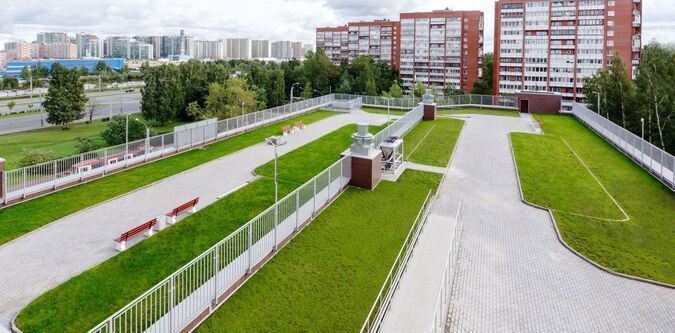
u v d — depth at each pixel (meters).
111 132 40.41
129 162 24.48
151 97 59.31
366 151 21.11
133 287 12.69
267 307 11.74
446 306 11.48
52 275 13.20
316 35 131.62
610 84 53.03
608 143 31.55
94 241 15.52
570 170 24.84
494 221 18.06
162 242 15.56
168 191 20.94
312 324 11.12
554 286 13.23
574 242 16.19
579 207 19.45
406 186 21.81
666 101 45.06
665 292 13.01
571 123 39.97
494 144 31.33
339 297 12.30
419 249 13.30
